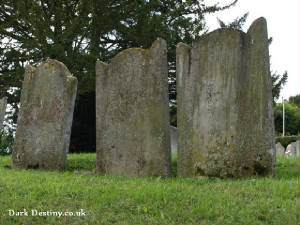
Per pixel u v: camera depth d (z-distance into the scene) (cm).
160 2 1653
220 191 490
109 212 423
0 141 1468
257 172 588
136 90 702
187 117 652
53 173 694
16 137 816
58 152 771
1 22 1459
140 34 1455
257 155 591
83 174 705
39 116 802
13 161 808
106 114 729
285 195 459
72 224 394
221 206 423
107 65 744
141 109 691
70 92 785
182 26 1580
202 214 405
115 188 506
